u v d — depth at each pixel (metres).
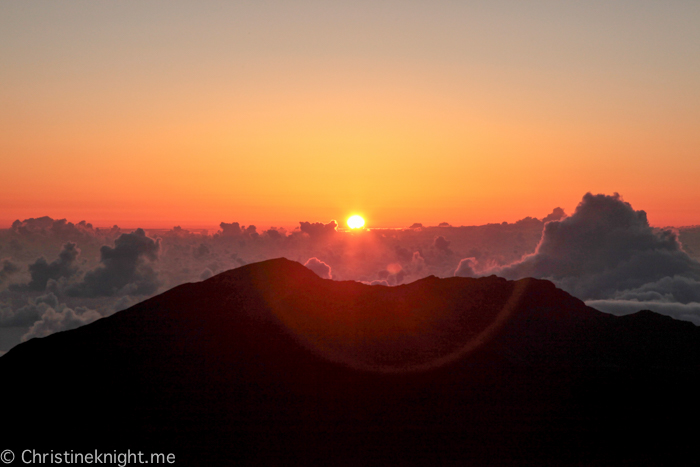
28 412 56.25
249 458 49.25
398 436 52.84
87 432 53.03
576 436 53.88
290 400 57.72
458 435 53.19
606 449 51.91
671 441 53.69
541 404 59.03
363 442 51.88
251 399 57.72
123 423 54.06
